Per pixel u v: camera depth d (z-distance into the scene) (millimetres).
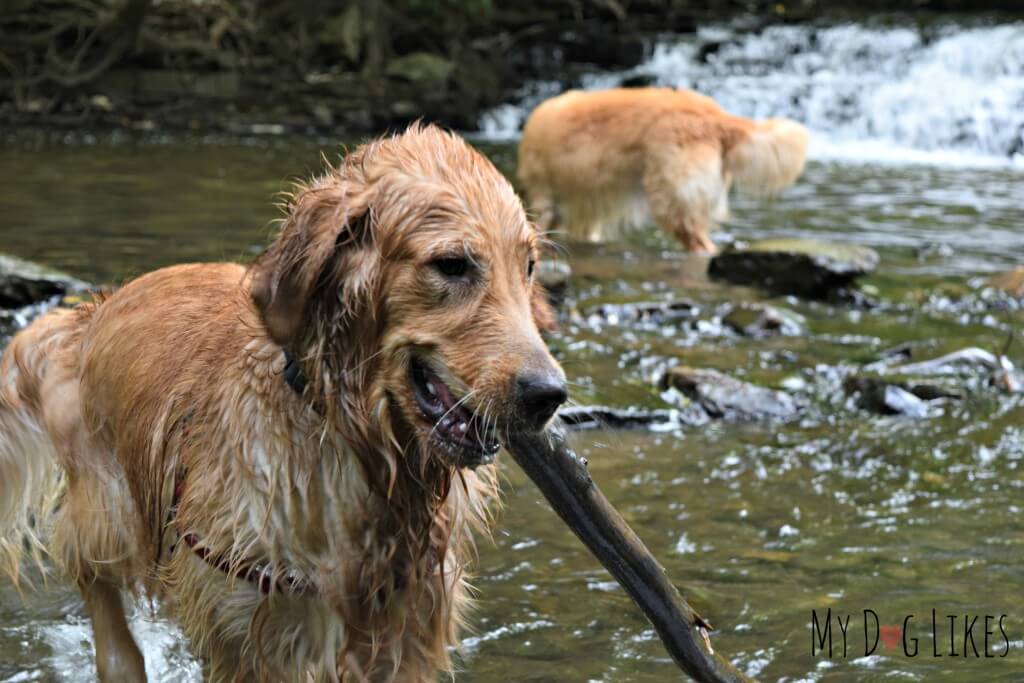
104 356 3604
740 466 5902
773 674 3934
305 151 17281
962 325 8641
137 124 19922
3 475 3924
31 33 21266
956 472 5867
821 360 7734
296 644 3121
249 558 3002
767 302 9281
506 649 4090
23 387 3895
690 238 11508
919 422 6645
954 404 6934
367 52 22562
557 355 7562
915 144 20750
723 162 11680
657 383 7129
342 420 2904
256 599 3039
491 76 23047
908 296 9430
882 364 7656
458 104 21938
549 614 4355
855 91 22000
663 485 5605
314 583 3018
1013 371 7500
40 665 3953
